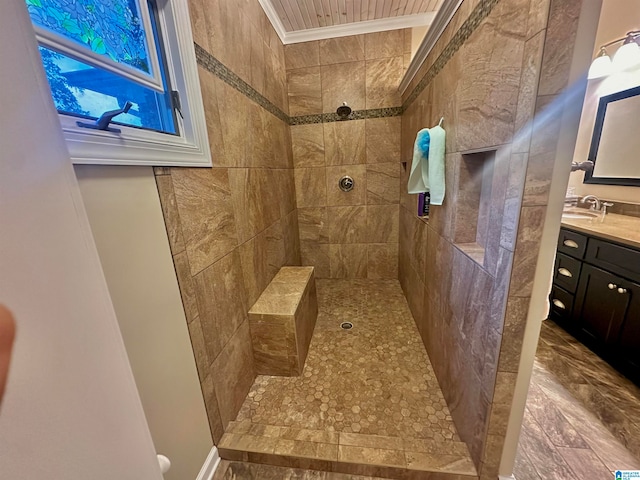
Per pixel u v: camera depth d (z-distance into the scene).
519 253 0.77
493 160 0.97
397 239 2.78
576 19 0.60
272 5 1.92
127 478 0.37
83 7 0.67
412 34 2.24
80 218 0.31
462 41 1.07
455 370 1.22
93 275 0.33
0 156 0.24
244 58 1.51
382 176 2.63
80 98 0.68
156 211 0.85
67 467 0.29
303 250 2.94
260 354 1.59
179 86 0.99
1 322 0.23
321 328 2.09
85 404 0.31
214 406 1.16
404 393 1.45
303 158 2.67
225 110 1.29
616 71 1.76
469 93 1.02
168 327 0.90
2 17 0.24
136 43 0.86
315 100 2.50
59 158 0.29
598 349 1.63
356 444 1.17
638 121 1.67
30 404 0.25
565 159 0.68
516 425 0.93
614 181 1.84
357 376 1.59
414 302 2.10
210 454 1.14
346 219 2.79
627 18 1.65
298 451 1.14
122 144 0.72
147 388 0.81
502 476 1.00
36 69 0.27
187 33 0.98
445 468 1.05
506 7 0.76
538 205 0.72
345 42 2.32
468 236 1.18
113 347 0.35
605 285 1.54
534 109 0.67
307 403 1.41
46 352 0.27
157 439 0.84
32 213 0.26
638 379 1.41
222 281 1.25
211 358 1.15
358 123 2.51
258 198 1.70
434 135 1.28
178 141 0.98
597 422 1.26
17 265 0.25
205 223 1.11
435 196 1.32
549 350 1.71
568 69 0.63
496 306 0.86
